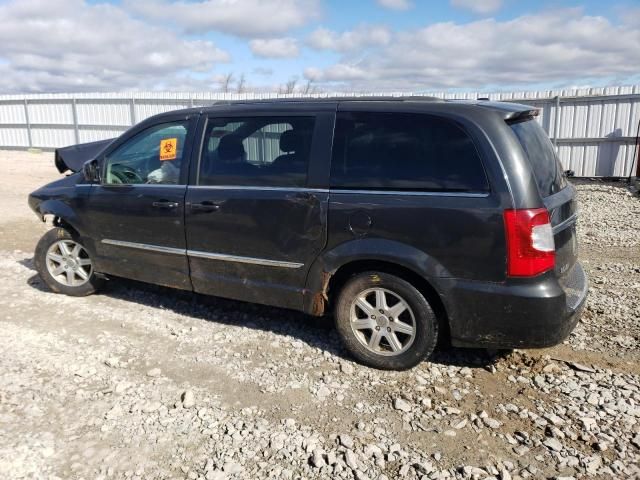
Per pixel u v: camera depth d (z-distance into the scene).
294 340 4.45
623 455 2.99
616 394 3.58
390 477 2.84
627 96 14.45
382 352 3.93
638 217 9.78
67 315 4.98
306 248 4.01
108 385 3.73
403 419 3.35
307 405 3.51
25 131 25.30
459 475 2.85
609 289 5.61
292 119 4.12
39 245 5.46
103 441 3.12
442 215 3.52
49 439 3.12
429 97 4.04
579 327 4.63
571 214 3.91
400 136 3.74
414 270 3.62
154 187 4.68
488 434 3.19
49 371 3.90
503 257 3.40
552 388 3.68
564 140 15.45
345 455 2.98
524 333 3.47
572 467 2.91
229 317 4.93
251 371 3.94
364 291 3.89
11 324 4.76
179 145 4.62
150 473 2.86
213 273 4.50
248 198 4.19
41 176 15.75
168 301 5.34
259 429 3.23
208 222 4.39
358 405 3.50
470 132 3.52
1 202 11.01
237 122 4.35
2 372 3.86
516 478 2.83
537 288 3.39
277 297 4.24
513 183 3.39
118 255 5.02
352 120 3.91
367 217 3.74
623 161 14.82
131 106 22.45
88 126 23.62
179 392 3.65
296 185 4.03
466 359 4.09
